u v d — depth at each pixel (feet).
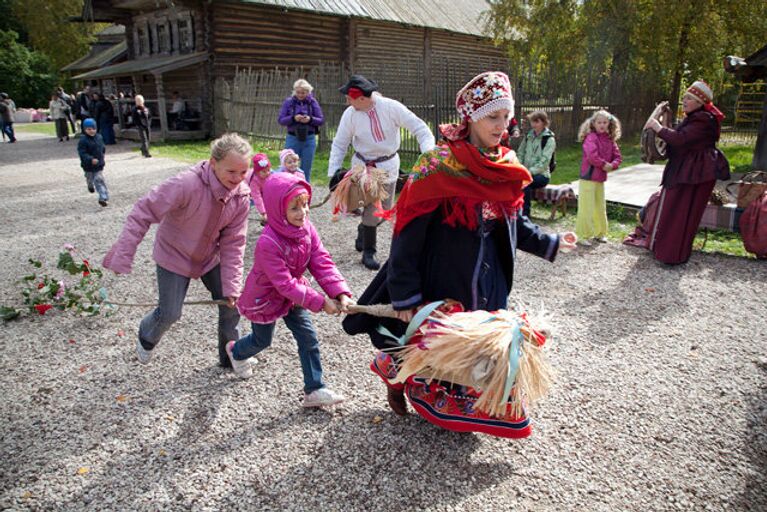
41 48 150.82
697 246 21.80
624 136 61.87
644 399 11.00
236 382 11.82
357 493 8.45
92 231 25.26
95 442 9.84
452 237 8.16
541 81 50.55
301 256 9.84
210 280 11.41
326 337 13.97
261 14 62.75
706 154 18.34
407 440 9.70
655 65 64.28
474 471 8.91
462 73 41.34
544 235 8.98
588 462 9.14
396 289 8.18
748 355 12.78
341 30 69.82
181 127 64.95
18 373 12.36
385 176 17.97
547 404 10.83
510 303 16.11
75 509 8.27
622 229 24.70
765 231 19.70
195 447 9.65
